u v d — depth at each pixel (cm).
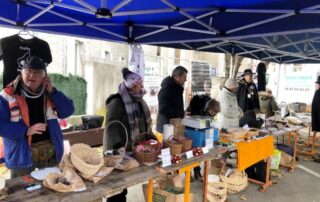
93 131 449
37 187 144
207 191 278
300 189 362
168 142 208
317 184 382
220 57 1442
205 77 893
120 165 175
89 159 163
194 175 362
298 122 438
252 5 255
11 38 234
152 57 747
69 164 158
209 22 294
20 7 264
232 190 317
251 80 434
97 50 826
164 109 292
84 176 154
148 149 192
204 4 258
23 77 166
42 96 179
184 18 316
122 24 355
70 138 412
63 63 671
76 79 638
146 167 186
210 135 244
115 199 217
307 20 236
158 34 361
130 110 209
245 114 364
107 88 682
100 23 333
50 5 249
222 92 342
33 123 174
